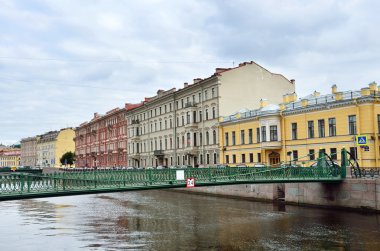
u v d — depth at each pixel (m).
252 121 49.06
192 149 59.78
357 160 36.06
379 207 29.39
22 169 79.12
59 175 21.88
